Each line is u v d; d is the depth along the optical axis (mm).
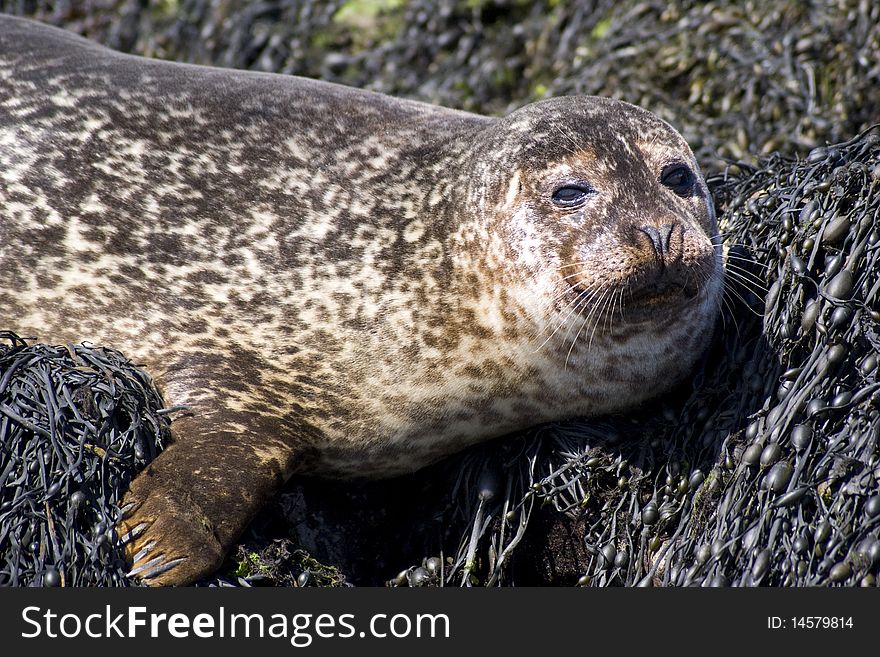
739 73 27359
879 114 25797
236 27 31766
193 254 18969
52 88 20484
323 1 32250
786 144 25844
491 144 19297
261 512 18375
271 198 19312
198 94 20531
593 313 17922
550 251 18000
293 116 20328
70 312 18938
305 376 18750
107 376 17781
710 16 28594
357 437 19156
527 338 18484
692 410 18766
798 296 17922
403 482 20266
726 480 17375
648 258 17109
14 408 17031
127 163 19516
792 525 16172
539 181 18312
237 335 18766
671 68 28312
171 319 18812
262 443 18031
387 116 20797
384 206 19328
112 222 19094
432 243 19062
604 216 17703
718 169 25516
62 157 19562
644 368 18812
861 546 15305
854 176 18516
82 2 32688
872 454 15953
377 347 18781
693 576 16781
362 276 18875
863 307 17109
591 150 18219
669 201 18031
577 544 18688
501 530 18656
